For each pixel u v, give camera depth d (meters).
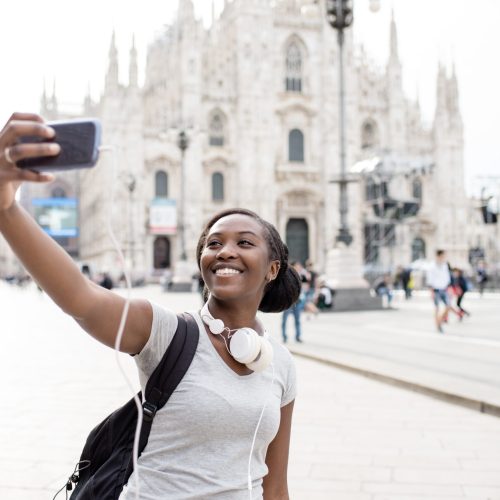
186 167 67.81
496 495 5.99
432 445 7.66
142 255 65.69
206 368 2.69
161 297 44.50
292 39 74.00
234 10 72.38
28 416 9.09
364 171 58.62
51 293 2.36
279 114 72.88
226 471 2.64
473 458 7.15
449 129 78.00
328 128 73.44
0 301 44.69
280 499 3.13
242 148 70.44
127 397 10.41
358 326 22.30
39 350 16.61
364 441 7.84
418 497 5.95
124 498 2.59
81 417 9.02
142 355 2.65
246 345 2.61
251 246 2.89
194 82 68.25
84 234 94.38
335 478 6.49
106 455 2.79
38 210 85.81
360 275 30.61
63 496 5.94
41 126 1.98
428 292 51.28
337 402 10.09
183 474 2.62
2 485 6.23
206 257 2.89
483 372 12.04
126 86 68.25
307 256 74.00
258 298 3.08
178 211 67.75
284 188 72.62
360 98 76.06
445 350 15.44
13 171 2.01
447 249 76.56
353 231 73.12
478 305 33.25
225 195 71.00
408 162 62.06
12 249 2.27
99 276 32.84
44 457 7.15
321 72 74.31
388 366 12.73
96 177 77.12
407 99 78.69
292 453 7.36
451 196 77.38
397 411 9.45
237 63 71.19
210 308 2.96
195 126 64.06
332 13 28.67
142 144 66.75
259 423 2.68
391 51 76.44
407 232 74.25
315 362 14.39
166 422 2.62
